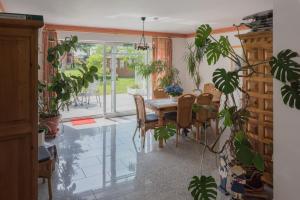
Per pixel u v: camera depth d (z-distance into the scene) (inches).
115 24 231.5
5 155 63.8
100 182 123.5
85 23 226.8
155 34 282.2
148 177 128.6
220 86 79.6
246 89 103.3
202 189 82.4
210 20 207.6
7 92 62.2
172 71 288.0
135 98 185.8
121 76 282.5
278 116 78.0
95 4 155.5
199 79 286.5
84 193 113.0
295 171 73.9
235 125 92.4
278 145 78.5
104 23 226.2
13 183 65.4
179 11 173.5
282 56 71.2
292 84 70.1
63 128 223.9
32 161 66.9
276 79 74.9
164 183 122.1
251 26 101.0
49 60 184.1
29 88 64.7
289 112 74.6
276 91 78.0
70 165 143.3
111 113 275.3
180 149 170.9
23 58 63.2
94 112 277.0
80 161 149.3
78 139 192.1
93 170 137.2
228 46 92.5
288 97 70.6
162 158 154.5
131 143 183.3
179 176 129.6
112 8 165.8
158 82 283.1
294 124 73.4
